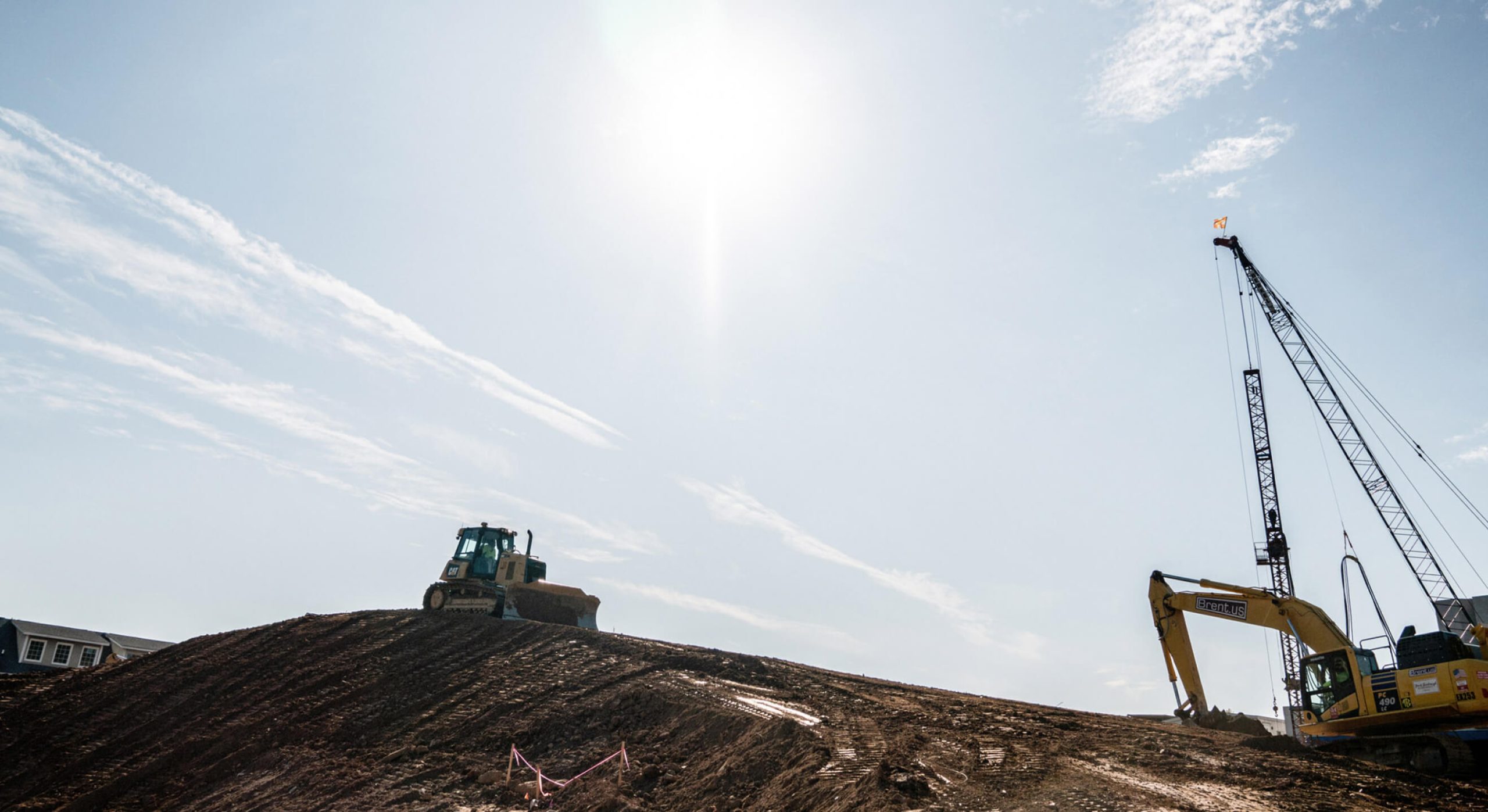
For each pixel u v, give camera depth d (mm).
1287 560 69250
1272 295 54000
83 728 34219
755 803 21953
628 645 37594
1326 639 27297
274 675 37156
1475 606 45469
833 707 29406
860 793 19484
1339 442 51781
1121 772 21266
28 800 29734
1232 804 18062
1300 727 26734
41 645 57219
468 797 26344
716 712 28516
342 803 26797
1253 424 72125
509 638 38969
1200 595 30859
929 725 26688
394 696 34250
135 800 29406
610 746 28344
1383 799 18641
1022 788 19656
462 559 44344
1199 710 30266
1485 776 21453
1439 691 22750
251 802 28016
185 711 34938
